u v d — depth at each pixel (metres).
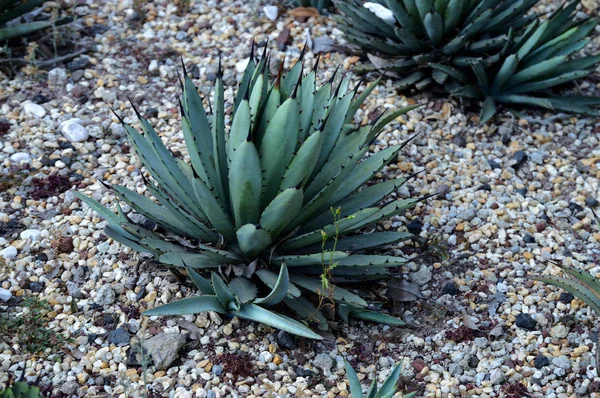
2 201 1.95
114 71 2.20
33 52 2.15
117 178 2.01
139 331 1.79
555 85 2.23
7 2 2.17
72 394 1.72
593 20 2.17
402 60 2.19
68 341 1.78
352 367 1.76
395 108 2.15
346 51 2.25
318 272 1.84
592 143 2.13
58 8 2.31
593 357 1.80
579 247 1.96
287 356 1.79
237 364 1.76
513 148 2.11
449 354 1.81
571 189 2.05
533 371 1.78
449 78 2.18
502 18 2.15
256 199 1.77
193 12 2.33
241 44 2.26
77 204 1.96
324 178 1.85
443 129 2.13
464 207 2.00
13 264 1.86
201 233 1.83
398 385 1.76
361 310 1.83
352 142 1.87
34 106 2.10
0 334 1.77
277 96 1.75
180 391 1.73
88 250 1.89
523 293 1.88
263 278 1.79
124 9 2.33
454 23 2.12
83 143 2.06
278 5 2.35
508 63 2.11
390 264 1.80
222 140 1.80
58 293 1.84
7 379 1.72
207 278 1.85
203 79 2.19
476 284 1.90
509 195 2.03
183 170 1.91
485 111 2.13
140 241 1.78
